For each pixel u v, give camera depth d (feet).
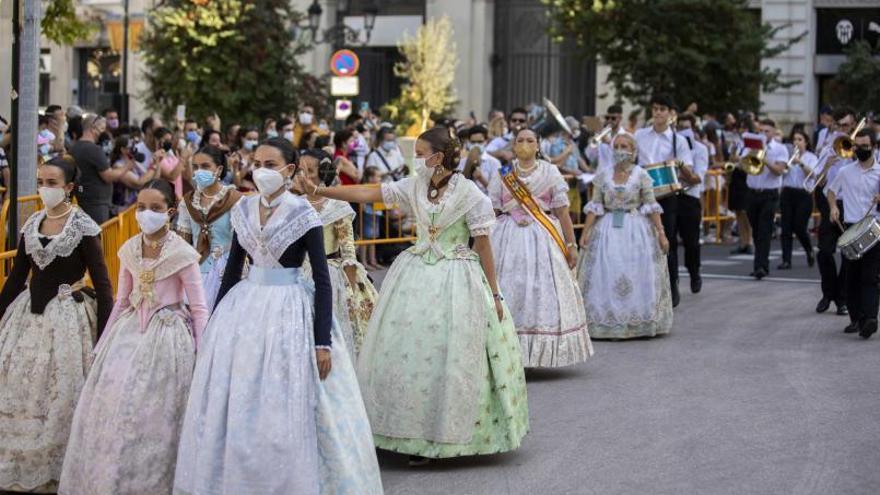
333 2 113.70
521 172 32.42
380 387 23.47
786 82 97.45
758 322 40.73
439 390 23.24
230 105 80.79
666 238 40.37
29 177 33.78
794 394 29.71
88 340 21.62
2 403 21.17
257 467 18.45
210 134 49.24
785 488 21.94
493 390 23.68
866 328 37.19
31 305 21.50
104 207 39.91
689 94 88.79
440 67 107.96
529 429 25.89
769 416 27.43
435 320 23.38
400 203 24.22
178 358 20.33
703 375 32.09
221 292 19.86
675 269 43.62
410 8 115.65
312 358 19.07
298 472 18.56
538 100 114.21
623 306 37.32
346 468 18.97
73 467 20.16
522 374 24.54
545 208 32.50
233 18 80.28
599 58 93.61
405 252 24.36
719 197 69.67
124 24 81.97
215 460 18.71
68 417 21.20
